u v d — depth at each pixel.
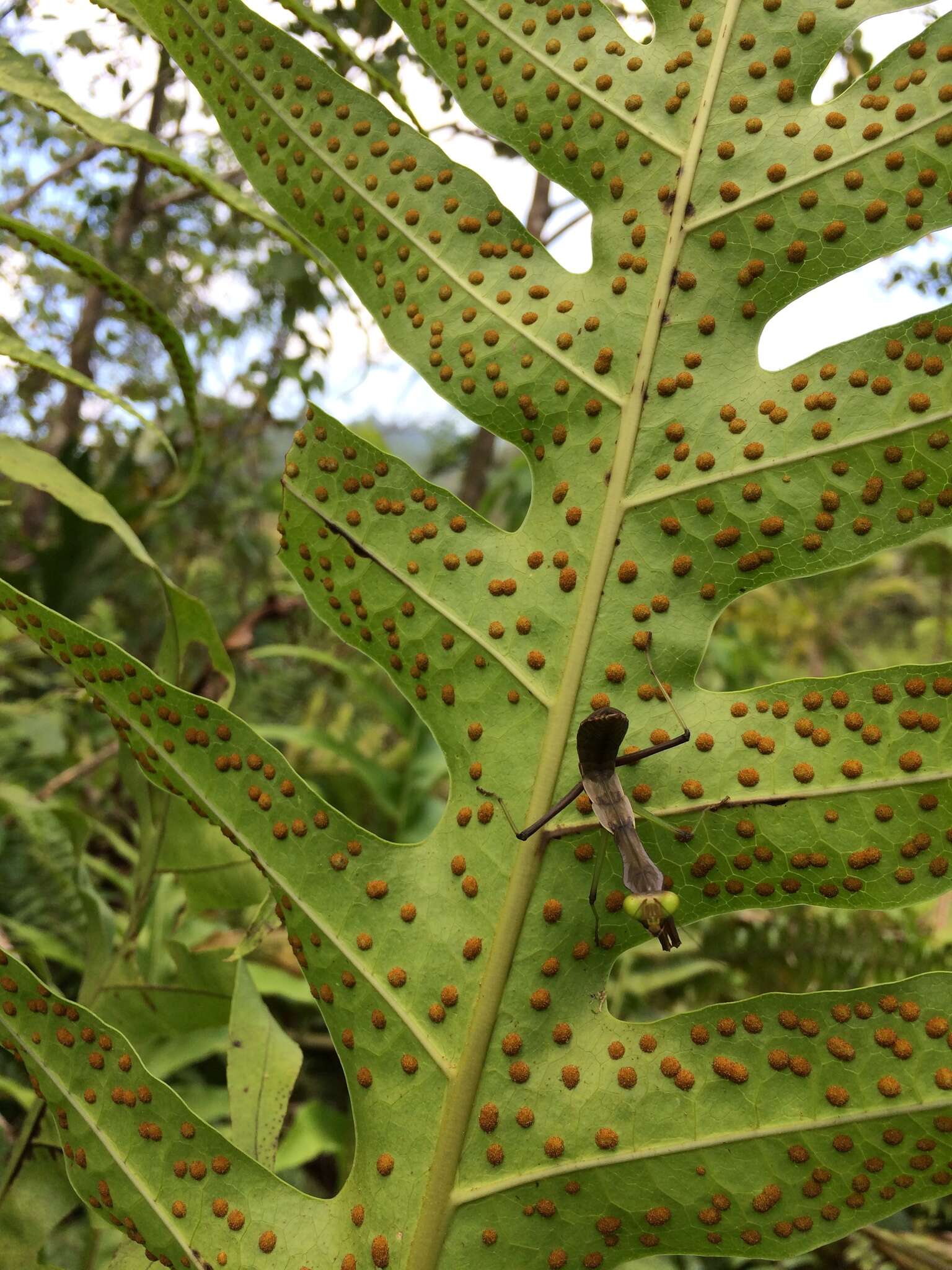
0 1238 0.14
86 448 0.42
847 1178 0.11
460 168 0.16
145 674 0.14
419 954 0.13
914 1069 0.11
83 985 0.19
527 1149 0.12
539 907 0.13
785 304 0.14
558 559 0.14
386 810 0.38
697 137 0.15
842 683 0.13
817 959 0.29
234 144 0.16
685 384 0.14
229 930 0.27
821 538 0.14
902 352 0.14
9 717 0.38
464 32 0.16
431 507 0.15
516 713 0.14
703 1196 0.11
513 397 0.15
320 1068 0.31
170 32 0.16
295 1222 0.12
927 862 0.12
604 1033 0.12
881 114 0.14
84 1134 0.13
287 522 0.15
